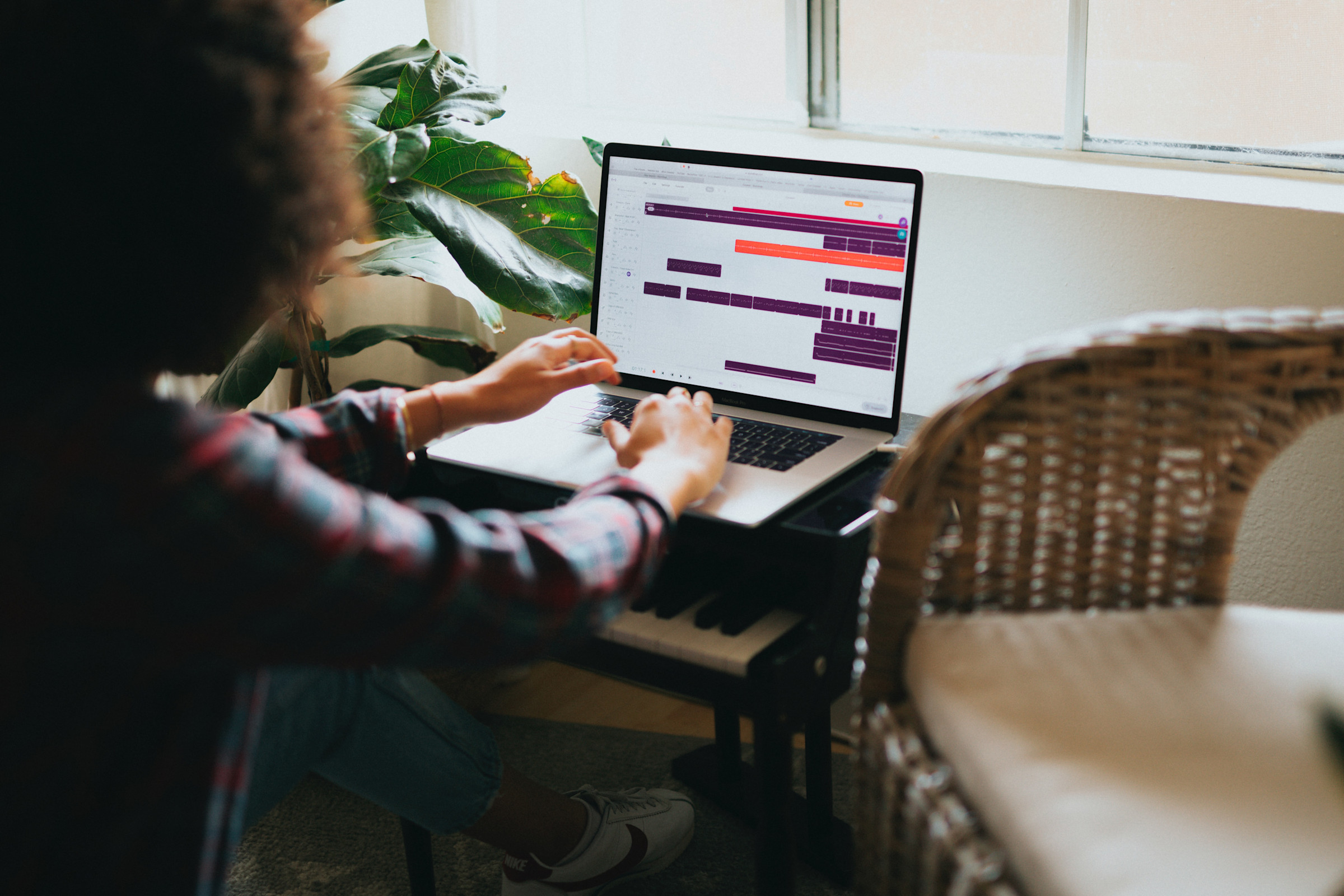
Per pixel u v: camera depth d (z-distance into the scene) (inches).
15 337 19.2
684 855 54.7
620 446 35.7
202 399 56.4
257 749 34.8
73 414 18.9
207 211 19.7
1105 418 30.9
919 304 58.9
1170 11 56.6
